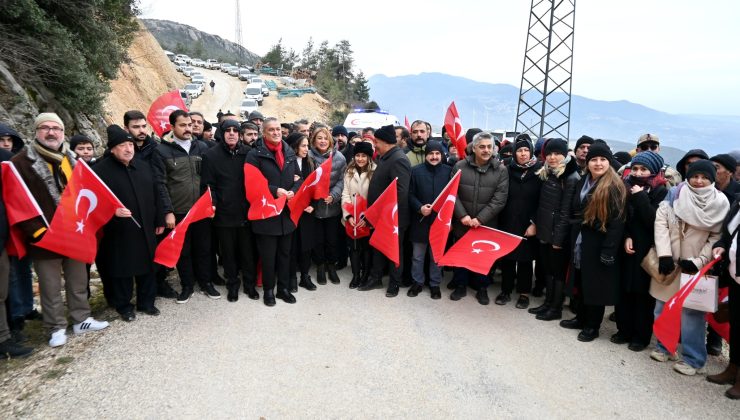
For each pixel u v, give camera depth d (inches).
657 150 194.5
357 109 498.6
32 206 136.6
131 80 912.9
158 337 154.6
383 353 147.9
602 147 152.7
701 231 135.6
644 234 148.9
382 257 208.7
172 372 133.4
